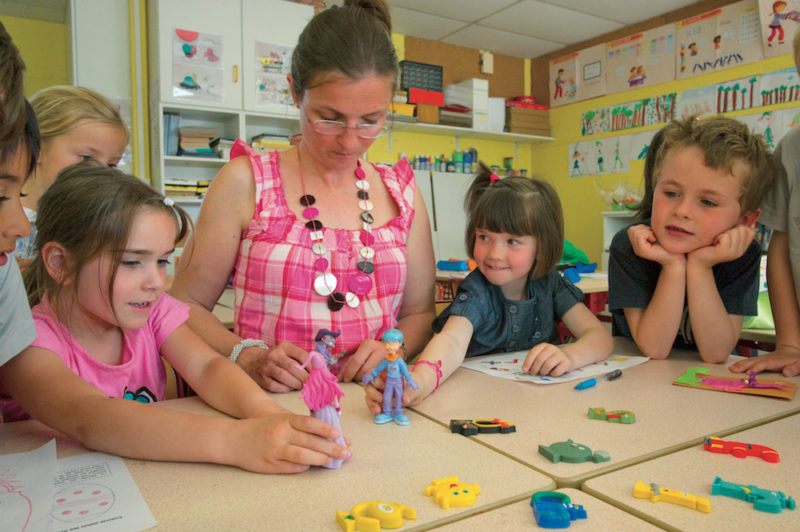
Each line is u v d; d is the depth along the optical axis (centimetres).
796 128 110
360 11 97
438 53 478
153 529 46
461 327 109
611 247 128
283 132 398
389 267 109
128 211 77
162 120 340
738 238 105
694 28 404
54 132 130
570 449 62
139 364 93
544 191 118
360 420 75
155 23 342
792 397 84
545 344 103
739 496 51
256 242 104
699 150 103
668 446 64
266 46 360
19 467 58
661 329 112
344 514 47
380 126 98
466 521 47
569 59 496
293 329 103
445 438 68
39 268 86
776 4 358
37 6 380
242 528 46
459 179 476
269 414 68
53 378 72
